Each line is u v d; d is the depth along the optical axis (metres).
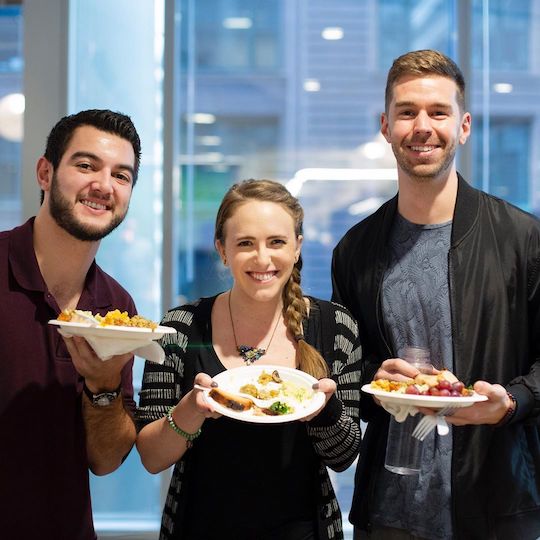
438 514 1.97
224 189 4.29
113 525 4.10
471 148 4.21
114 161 1.76
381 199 4.27
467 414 1.79
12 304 1.74
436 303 2.07
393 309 2.12
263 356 1.87
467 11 4.16
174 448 1.75
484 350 2.00
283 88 4.29
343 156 4.28
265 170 4.29
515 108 4.22
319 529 1.77
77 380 1.77
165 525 1.81
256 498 1.75
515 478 1.97
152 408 1.85
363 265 2.19
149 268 4.27
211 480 1.77
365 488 2.10
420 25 4.25
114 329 1.57
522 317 2.03
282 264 1.82
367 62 4.27
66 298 1.85
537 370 1.96
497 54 4.22
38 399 1.71
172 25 4.22
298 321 1.89
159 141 4.27
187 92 4.30
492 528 1.95
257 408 1.67
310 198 4.28
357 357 1.95
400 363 1.85
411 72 2.03
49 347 1.75
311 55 4.27
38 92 4.15
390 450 2.01
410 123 2.02
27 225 1.83
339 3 4.26
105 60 4.27
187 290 4.26
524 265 2.03
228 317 1.92
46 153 1.82
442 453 1.99
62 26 4.16
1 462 1.68
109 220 1.76
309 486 1.80
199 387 1.67
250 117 4.29
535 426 2.07
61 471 1.73
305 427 1.81
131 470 4.14
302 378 1.75
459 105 2.05
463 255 2.05
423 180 2.03
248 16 4.28
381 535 2.05
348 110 4.28
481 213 2.10
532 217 2.09
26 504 1.69
